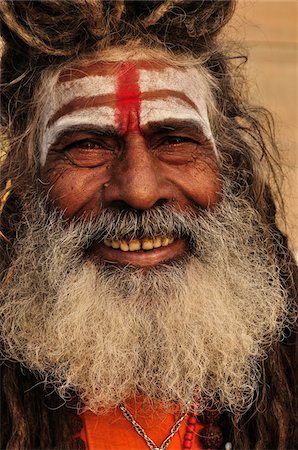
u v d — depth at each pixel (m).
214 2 1.84
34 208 1.85
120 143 1.74
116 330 1.75
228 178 1.92
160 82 1.75
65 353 1.79
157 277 1.76
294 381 1.93
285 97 5.51
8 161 1.92
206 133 1.81
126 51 1.74
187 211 1.79
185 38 1.82
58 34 1.73
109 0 1.72
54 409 1.80
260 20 6.16
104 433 1.81
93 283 1.77
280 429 1.87
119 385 1.78
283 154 2.73
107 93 1.73
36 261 1.84
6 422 1.79
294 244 2.39
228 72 2.03
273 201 2.08
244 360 1.86
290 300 2.00
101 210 1.75
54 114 1.77
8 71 1.90
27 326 1.83
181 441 1.82
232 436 1.85
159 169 1.76
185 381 1.79
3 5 1.74
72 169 1.77
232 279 1.88
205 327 1.81
